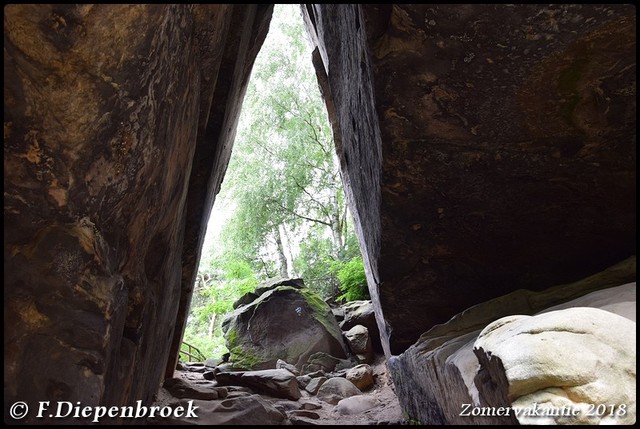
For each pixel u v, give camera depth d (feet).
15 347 7.98
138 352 11.77
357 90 19.12
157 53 10.27
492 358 8.21
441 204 17.52
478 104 14.80
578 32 12.80
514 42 13.26
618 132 14.69
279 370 24.07
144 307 11.84
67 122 8.77
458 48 13.75
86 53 8.63
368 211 21.25
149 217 11.95
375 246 20.21
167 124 11.73
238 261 60.70
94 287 9.12
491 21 13.01
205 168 21.81
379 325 27.20
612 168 15.48
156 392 16.71
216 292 59.21
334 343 36.68
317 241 64.64
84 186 9.23
